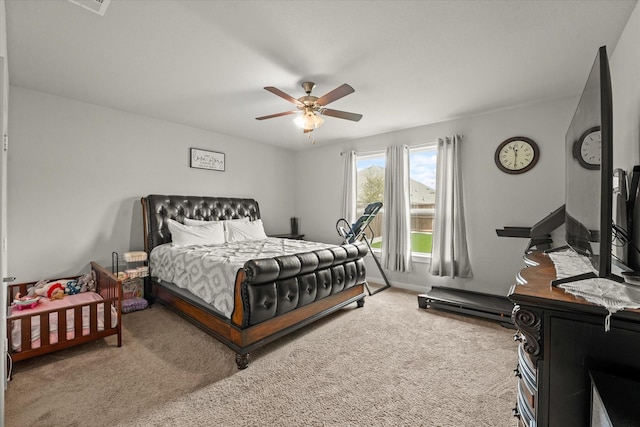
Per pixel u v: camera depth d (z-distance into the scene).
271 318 2.31
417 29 1.91
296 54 2.22
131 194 3.56
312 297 2.68
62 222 3.06
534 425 1.01
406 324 2.89
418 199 4.35
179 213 3.84
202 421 1.56
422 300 3.33
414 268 4.20
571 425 0.94
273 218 5.37
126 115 3.52
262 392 1.81
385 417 1.60
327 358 2.23
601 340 0.90
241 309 2.16
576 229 1.47
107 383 1.89
